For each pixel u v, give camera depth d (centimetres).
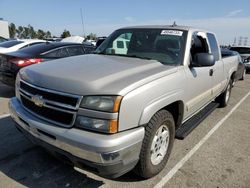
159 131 320
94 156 251
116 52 426
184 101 365
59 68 318
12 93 745
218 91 573
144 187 316
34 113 299
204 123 565
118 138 254
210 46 493
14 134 445
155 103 292
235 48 1611
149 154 303
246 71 1594
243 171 366
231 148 441
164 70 330
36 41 1155
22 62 658
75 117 263
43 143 287
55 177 327
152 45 405
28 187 306
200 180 338
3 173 331
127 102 262
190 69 382
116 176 271
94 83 269
